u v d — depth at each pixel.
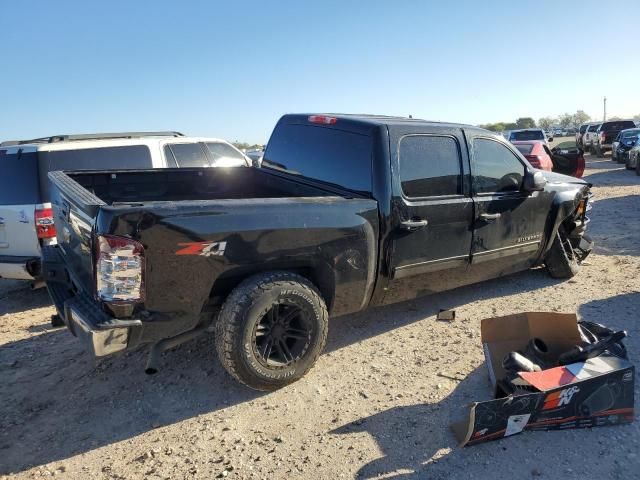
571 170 12.20
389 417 3.50
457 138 4.79
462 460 3.05
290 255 3.72
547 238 5.75
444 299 5.65
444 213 4.59
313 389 3.88
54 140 7.46
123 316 3.24
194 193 5.60
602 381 3.23
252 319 3.55
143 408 3.72
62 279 4.37
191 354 4.50
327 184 4.71
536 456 3.06
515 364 3.42
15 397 3.97
